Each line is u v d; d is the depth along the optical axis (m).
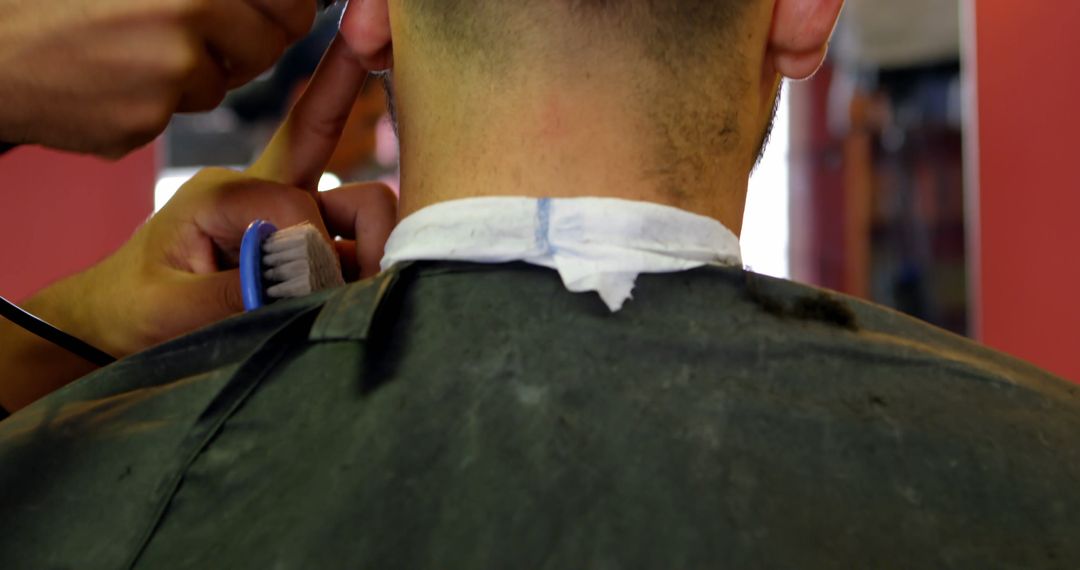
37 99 0.56
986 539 0.43
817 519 0.42
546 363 0.47
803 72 0.60
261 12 0.62
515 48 0.52
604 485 0.42
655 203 0.52
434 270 0.51
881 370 0.48
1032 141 1.62
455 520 0.41
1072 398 0.50
